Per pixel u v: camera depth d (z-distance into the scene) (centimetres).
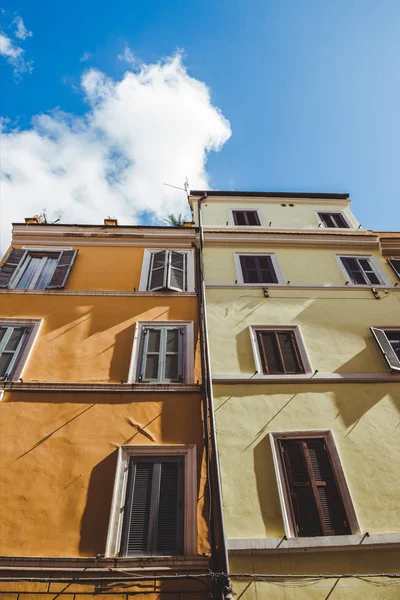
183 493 639
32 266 1106
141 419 726
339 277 1112
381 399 788
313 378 812
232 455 688
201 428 718
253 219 1418
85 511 612
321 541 590
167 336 900
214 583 533
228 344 884
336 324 952
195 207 1484
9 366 816
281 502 632
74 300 972
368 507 635
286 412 755
